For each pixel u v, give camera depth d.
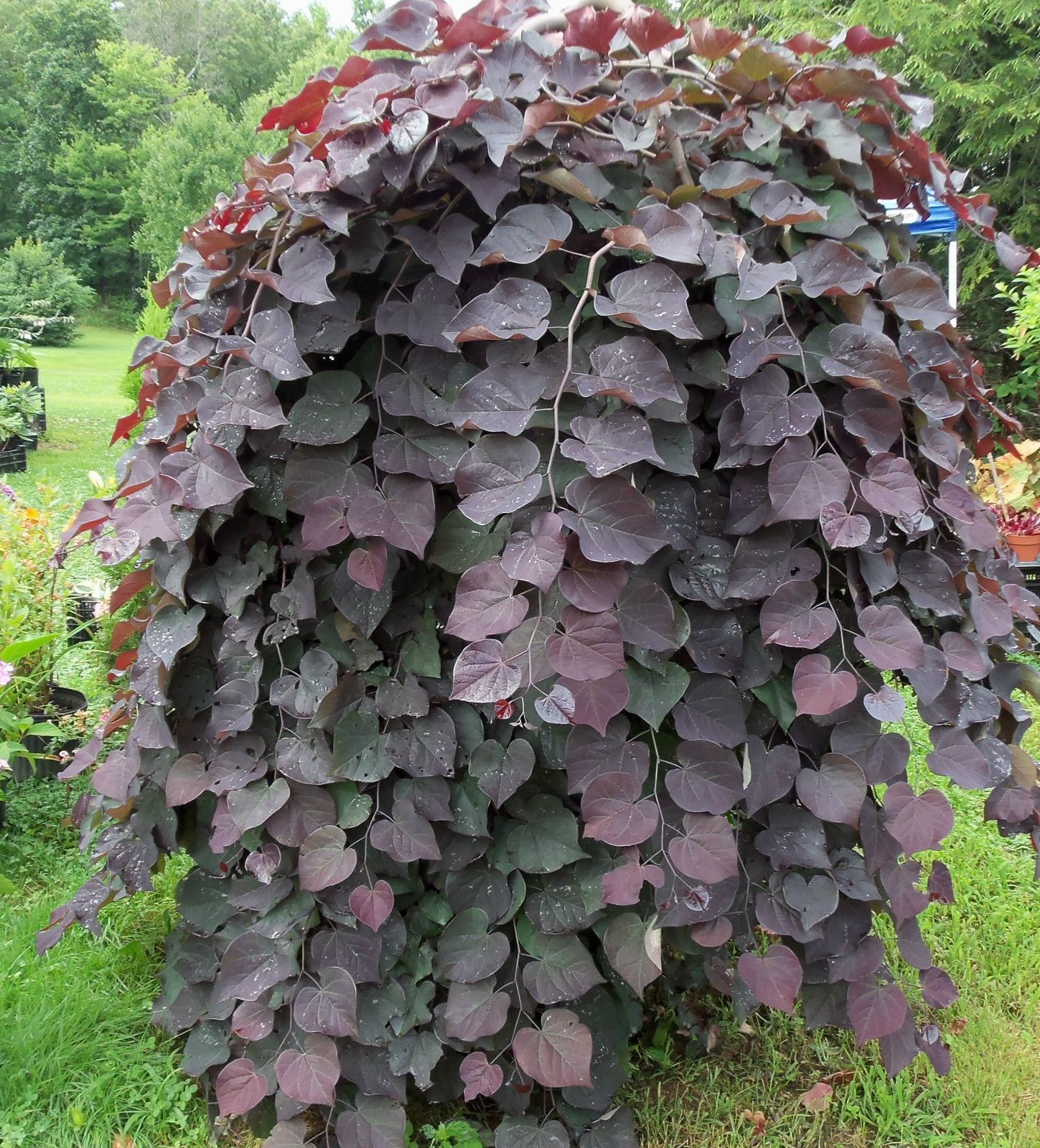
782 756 1.34
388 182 1.26
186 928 1.71
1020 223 8.35
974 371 1.57
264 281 1.27
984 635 1.38
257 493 1.41
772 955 1.29
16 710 2.71
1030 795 1.44
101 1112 1.56
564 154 1.33
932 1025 1.45
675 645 1.23
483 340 1.30
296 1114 1.41
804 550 1.30
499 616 1.13
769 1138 1.54
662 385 1.18
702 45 1.37
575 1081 1.27
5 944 1.93
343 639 1.40
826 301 1.36
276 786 1.39
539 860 1.36
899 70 8.50
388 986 1.42
